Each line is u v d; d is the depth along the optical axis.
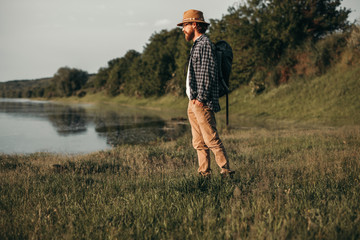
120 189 2.89
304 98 20.27
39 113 34.34
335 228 1.60
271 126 15.86
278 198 2.10
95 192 2.77
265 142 7.89
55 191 2.91
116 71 74.62
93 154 7.00
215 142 2.84
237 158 5.17
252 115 21.72
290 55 23.50
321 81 20.45
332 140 6.97
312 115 17.56
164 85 49.16
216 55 2.71
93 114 31.72
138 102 52.88
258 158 5.16
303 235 1.51
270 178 3.01
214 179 2.69
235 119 20.92
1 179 3.67
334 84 19.20
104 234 1.71
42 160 6.07
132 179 3.47
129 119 24.59
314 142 6.88
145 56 56.34
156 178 3.38
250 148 6.75
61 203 2.41
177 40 50.75
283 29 23.64
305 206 2.00
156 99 49.16
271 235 1.48
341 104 17.14
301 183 2.84
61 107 50.81
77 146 11.96
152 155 6.07
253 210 1.92
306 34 24.00
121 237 1.64
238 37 27.06
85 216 1.99
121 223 1.82
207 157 2.99
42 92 140.62
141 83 53.75
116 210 2.08
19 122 23.34
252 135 10.48
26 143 12.97
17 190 2.90
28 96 153.75
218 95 2.75
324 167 3.58
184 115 27.30
